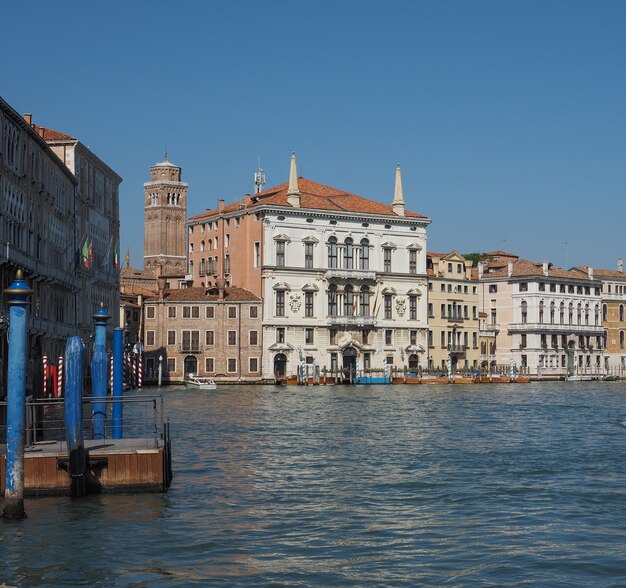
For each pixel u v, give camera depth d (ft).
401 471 119.55
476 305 459.32
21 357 85.30
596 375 501.15
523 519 90.38
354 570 73.05
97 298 319.06
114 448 101.45
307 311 406.21
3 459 96.53
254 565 74.23
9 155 205.77
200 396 294.66
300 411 224.94
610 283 531.91
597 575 71.67
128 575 71.51
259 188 461.37
